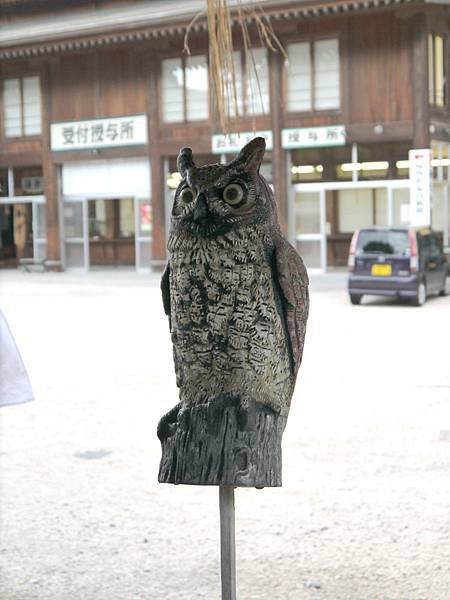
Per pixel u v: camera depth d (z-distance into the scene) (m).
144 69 24.97
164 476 2.44
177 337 2.43
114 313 15.11
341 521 4.60
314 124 22.64
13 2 26.59
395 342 11.23
